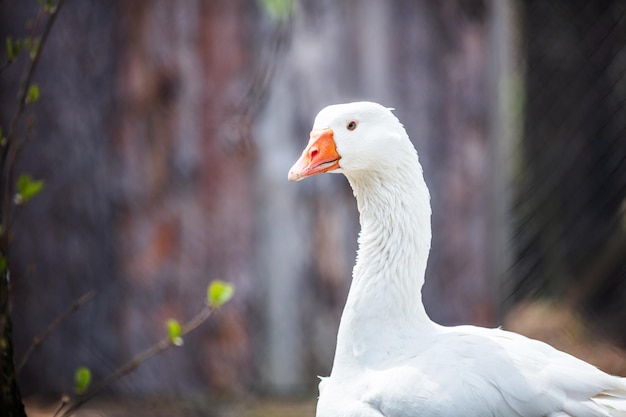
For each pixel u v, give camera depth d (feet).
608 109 47.47
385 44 37.73
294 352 38.42
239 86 37.45
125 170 37.81
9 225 23.70
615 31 46.93
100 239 37.96
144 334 37.99
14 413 22.36
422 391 19.85
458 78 38.37
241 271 38.11
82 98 37.52
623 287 46.24
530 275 47.32
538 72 48.32
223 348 38.06
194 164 37.70
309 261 38.24
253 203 37.99
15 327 38.22
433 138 38.40
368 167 22.43
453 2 38.06
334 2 37.42
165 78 37.42
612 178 47.39
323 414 21.50
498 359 20.03
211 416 36.37
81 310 38.06
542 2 47.83
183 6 37.19
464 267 39.06
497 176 40.06
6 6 37.22
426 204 22.45
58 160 37.70
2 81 37.42
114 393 37.99
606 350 43.78
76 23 37.29
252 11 37.11
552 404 19.53
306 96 37.63
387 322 21.75
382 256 22.24
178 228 37.88
